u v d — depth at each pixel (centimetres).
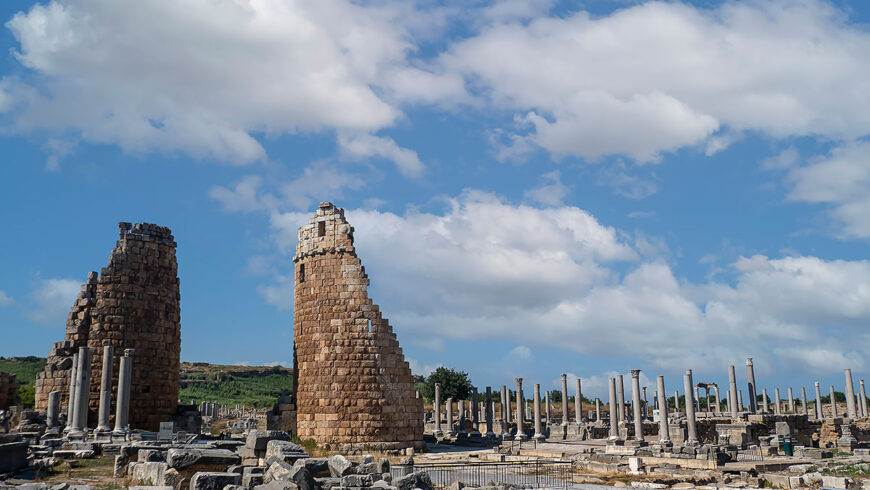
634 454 4672
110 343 5156
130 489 2012
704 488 3375
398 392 5397
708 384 8906
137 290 5338
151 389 5269
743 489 3316
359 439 5191
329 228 5619
